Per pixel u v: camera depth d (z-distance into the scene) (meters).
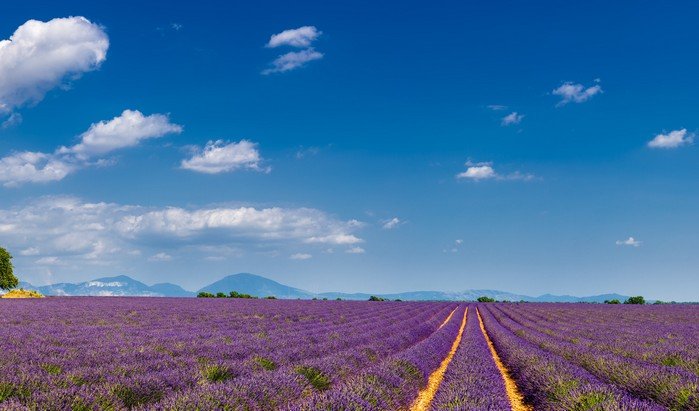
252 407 7.72
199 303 56.50
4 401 6.71
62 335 18.84
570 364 13.51
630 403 8.41
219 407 7.18
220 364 11.23
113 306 44.94
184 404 6.95
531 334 25.64
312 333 22.56
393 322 33.31
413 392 10.95
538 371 12.12
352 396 7.96
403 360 12.71
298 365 11.14
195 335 20.05
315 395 7.79
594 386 9.72
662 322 38.59
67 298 67.31
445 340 21.89
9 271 69.50
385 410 8.44
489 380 11.26
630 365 12.89
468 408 8.16
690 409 8.82
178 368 10.74
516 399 12.02
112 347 14.82
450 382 10.58
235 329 24.58
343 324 30.17
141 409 7.05
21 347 14.10
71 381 8.56
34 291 70.88
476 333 27.06
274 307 50.19
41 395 7.06
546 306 79.44
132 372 10.23
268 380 9.05
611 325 34.38
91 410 6.97
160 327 24.86
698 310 63.06
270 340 18.25
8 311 33.41
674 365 14.65
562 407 9.11
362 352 15.01
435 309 59.34
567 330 28.98
